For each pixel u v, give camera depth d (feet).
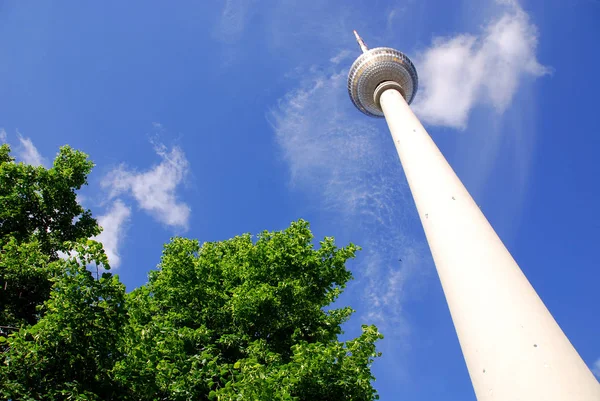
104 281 32.86
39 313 42.47
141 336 35.47
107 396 32.76
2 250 44.37
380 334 40.06
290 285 46.68
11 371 29.09
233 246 60.95
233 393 30.68
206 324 47.06
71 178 53.88
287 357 44.83
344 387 35.76
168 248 57.52
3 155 57.67
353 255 53.62
